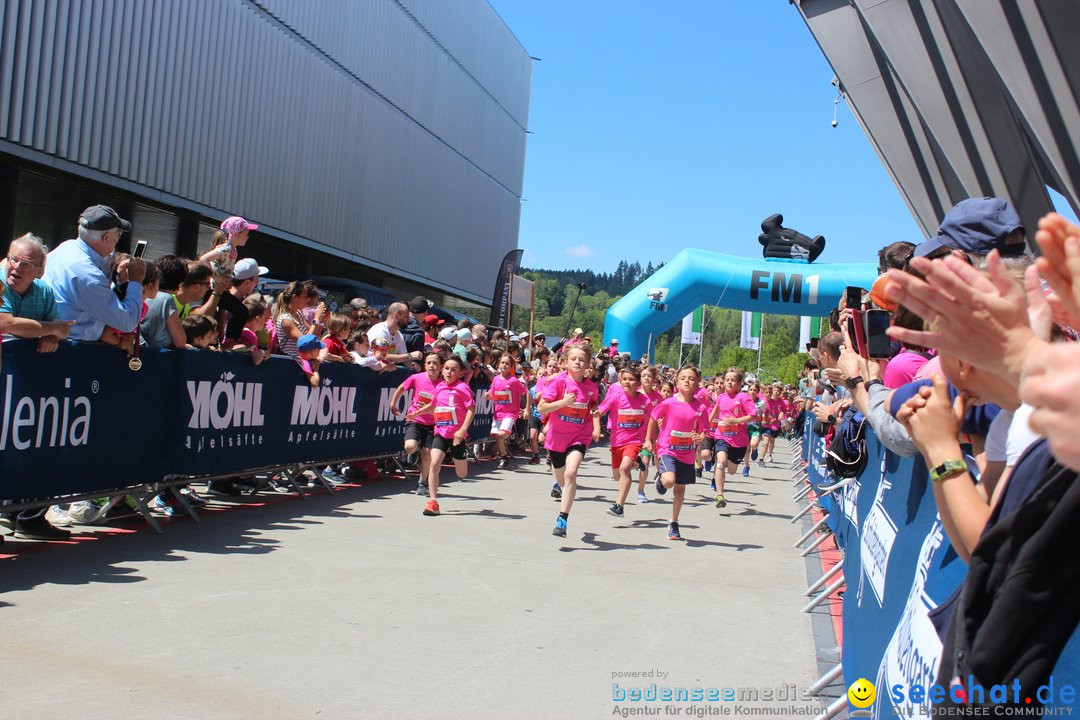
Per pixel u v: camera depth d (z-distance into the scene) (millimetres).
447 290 36281
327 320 9773
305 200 25141
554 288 133125
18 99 15156
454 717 3525
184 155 19906
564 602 5547
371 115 28797
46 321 5508
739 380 11734
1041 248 1237
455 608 5184
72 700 3400
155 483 6660
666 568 6938
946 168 11008
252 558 6062
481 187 39219
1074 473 1394
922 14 9094
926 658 2018
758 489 14633
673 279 20672
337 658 4137
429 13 32656
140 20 18156
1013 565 1443
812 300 20062
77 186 17938
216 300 7762
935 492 1902
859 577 3979
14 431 5242
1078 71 6617
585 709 3723
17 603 4594
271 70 23094
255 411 7938
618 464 9836
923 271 1326
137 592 4992
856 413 4957
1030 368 1118
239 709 3443
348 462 9992
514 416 13852
